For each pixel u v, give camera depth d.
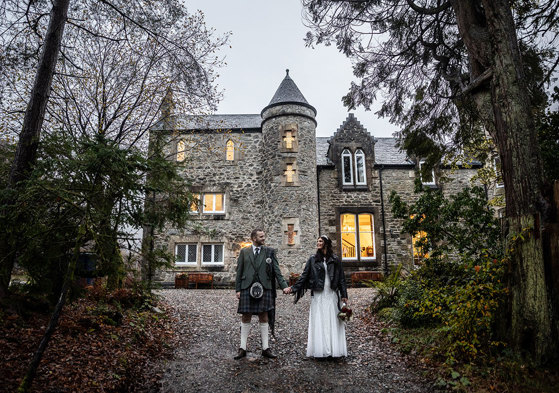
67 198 3.59
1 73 5.99
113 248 4.30
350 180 15.30
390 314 6.08
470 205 5.99
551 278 3.73
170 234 14.16
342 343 4.47
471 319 3.86
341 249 14.58
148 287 5.05
